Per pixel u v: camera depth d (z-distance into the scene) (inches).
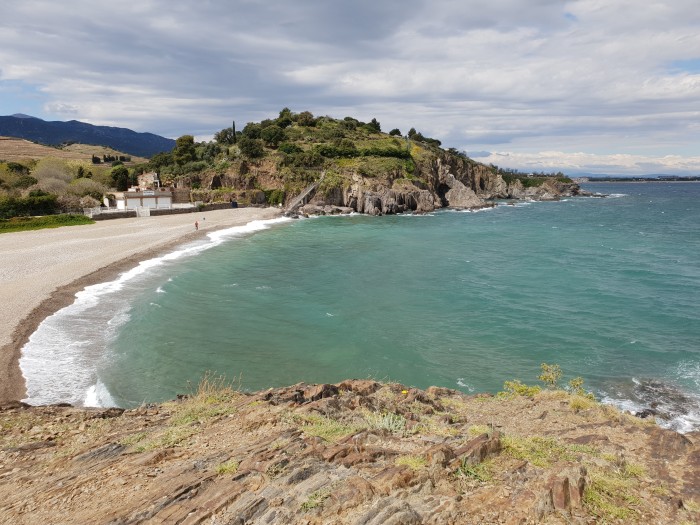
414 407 538.9
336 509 265.9
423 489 292.8
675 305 1341.0
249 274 1705.2
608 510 285.6
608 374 917.8
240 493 285.7
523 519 265.4
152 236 2416.3
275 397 518.0
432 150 5369.1
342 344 1047.6
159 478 318.0
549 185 6934.1
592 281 1637.6
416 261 2000.5
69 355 929.5
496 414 554.3
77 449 402.9
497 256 2124.8
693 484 331.3
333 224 3339.1
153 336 1054.4
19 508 299.3
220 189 4148.6
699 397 823.7
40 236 2311.8
